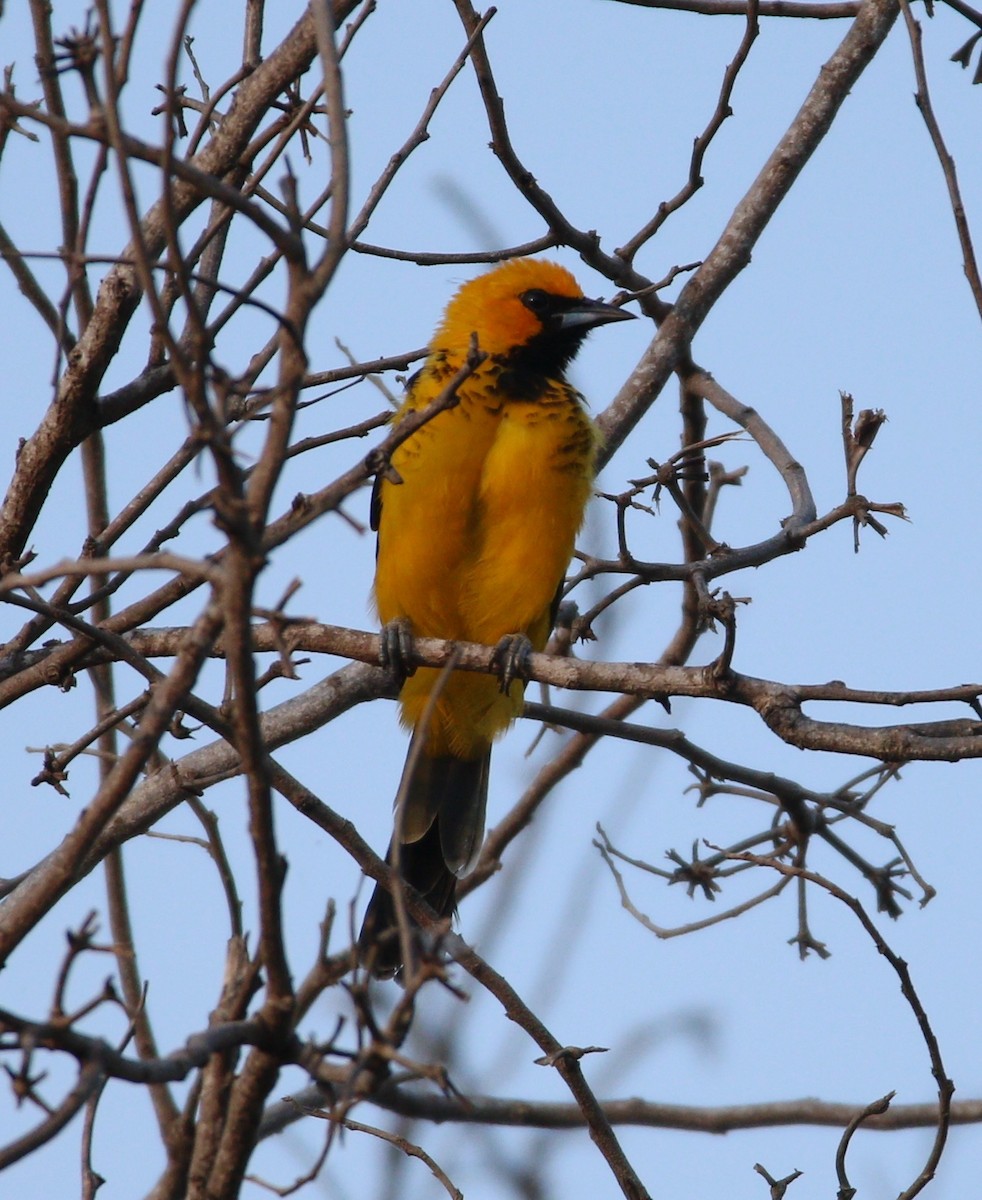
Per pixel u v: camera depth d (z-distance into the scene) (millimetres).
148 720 6199
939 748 8844
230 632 5691
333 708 12375
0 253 6559
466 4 12414
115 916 11984
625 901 12430
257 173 9773
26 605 9414
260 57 10867
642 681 9633
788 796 12234
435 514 12695
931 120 8656
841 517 10672
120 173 5656
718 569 11492
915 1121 12352
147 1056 10125
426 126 10539
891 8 14094
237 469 5578
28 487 10336
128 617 10164
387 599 13352
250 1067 6133
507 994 9602
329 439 10781
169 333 5574
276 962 5957
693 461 12180
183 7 5730
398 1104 10070
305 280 5848
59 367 9289
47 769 9852
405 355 11219
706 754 12203
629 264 13641
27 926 6348
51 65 9406
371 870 9578
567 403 12891
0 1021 5266
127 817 11258
